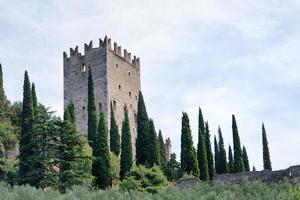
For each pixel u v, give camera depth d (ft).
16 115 311.06
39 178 187.52
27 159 190.49
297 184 112.06
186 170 256.52
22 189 91.35
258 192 100.07
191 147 258.57
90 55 372.58
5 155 255.70
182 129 261.03
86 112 365.40
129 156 259.39
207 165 271.69
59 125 200.34
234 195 93.56
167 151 435.53
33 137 198.59
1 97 301.84
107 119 359.46
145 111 278.67
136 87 401.08
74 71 375.04
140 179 211.20
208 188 105.40
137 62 407.23
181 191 99.09
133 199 92.58
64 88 375.86
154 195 98.22
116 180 254.68
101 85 365.81
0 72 306.14
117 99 374.02
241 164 299.17
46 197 89.04
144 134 268.00
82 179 187.83
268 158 326.85
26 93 235.81
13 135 267.39
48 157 194.08
